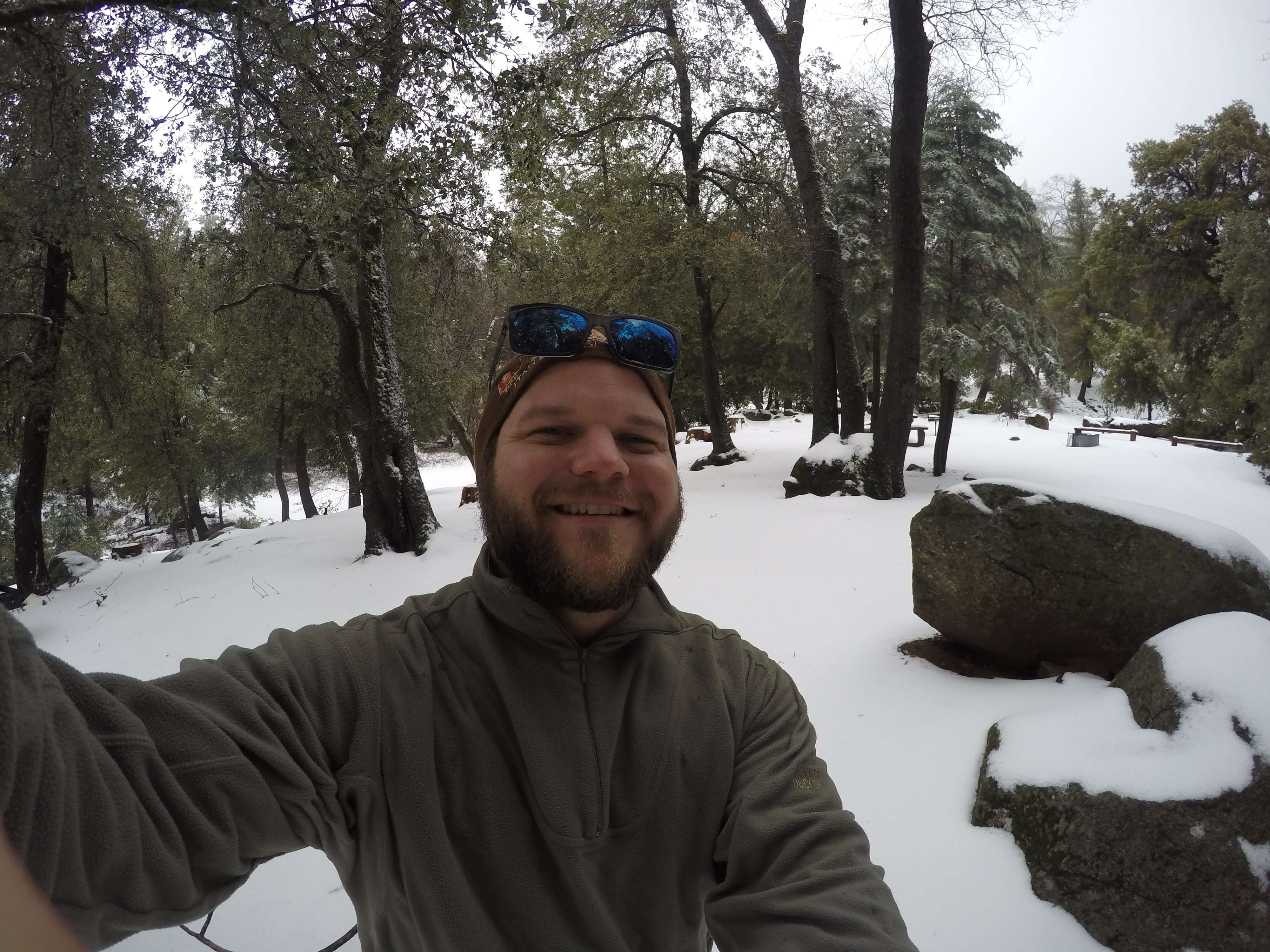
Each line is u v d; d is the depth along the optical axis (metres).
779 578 7.78
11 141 10.48
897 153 12.00
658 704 1.22
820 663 5.50
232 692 0.96
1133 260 30.42
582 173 18.48
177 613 10.22
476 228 11.16
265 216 11.63
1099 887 2.79
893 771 3.92
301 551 13.04
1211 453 23.19
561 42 15.87
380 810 1.05
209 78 7.56
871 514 10.77
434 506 18.36
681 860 1.16
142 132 8.65
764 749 1.25
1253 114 27.95
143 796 0.77
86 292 16.33
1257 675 3.15
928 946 2.73
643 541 1.21
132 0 6.84
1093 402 49.91
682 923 1.15
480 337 22.61
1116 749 3.18
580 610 1.15
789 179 18.55
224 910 3.33
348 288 12.74
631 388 1.23
